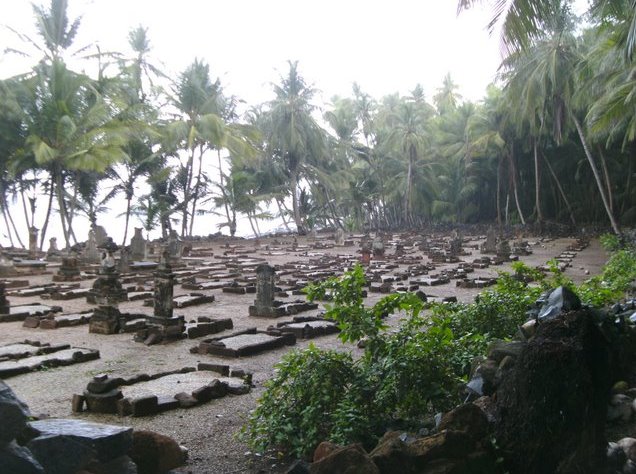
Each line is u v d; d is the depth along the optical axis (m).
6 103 28.03
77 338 10.51
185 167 41.53
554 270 10.08
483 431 3.90
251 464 4.88
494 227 47.81
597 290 8.77
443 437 3.66
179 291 17.22
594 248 32.88
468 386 5.02
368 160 55.84
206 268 23.30
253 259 28.44
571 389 3.60
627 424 4.92
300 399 5.13
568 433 3.63
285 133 48.62
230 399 6.82
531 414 3.69
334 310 5.64
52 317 11.84
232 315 13.35
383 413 5.09
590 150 36.94
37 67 31.67
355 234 47.44
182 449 4.95
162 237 39.19
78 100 30.06
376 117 61.31
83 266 23.11
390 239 42.31
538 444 3.66
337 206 59.50
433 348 5.40
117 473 3.10
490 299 8.21
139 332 10.28
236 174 43.62
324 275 20.70
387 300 5.77
